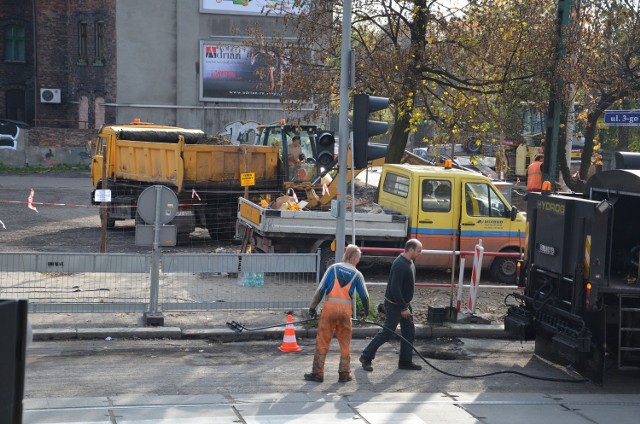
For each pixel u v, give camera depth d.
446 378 12.26
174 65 50.84
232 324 14.45
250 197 24.84
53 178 46.00
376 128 14.21
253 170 24.89
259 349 13.62
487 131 26.20
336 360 13.12
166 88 50.84
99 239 24.56
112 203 25.69
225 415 9.83
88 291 15.64
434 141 26.27
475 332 15.18
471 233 18.94
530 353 14.14
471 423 9.91
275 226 18.25
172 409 10.00
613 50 26.09
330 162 24.83
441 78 26.19
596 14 24.41
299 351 13.59
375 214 18.44
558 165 27.17
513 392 11.59
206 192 24.19
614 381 12.49
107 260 14.48
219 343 13.96
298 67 25.48
